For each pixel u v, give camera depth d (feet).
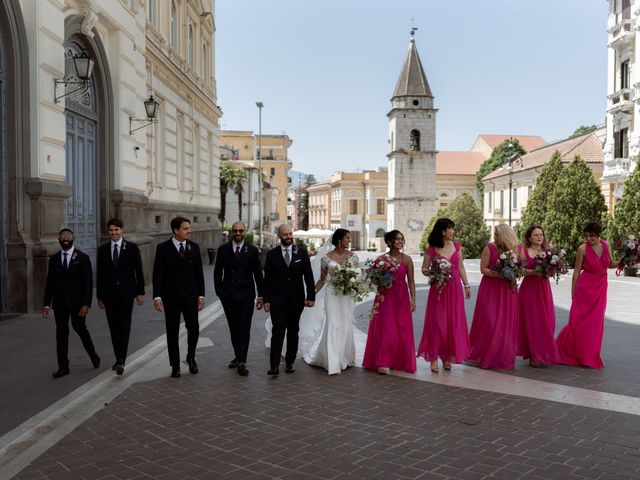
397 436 17.92
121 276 25.05
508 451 16.72
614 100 109.91
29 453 16.60
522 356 27.99
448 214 171.94
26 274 36.86
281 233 25.75
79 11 44.83
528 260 27.48
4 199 36.78
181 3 79.97
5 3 35.17
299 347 29.50
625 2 106.11
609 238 89.20
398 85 213.66
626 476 15.07
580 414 20.08
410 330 26.32
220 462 15.99
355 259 26.45
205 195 96.89
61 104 40.70
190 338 25.80
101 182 51.49
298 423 19.16
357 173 300.40
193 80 85.92
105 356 27.76
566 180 109.09
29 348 28.84
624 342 33.37
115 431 18.39
